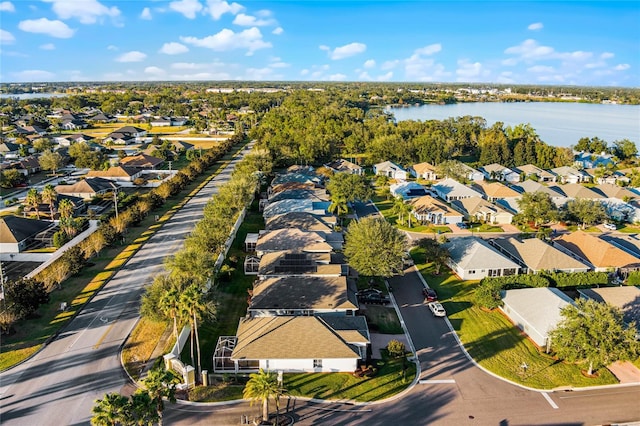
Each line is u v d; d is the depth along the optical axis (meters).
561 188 109.88
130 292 58.66
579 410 39.22
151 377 33.28
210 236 65.44
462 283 64.38
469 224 92.69
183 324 43.69
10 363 43.75
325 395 40.47
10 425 35.88
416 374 43.88
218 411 38.12
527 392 41.50
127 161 138.62
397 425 37.00
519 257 68.88
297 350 43.12
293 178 115.81
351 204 106.44
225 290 59.88
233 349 44.44
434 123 197.25
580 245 72.56
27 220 78.69
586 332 43.09
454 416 38.22
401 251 61.22
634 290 55.75
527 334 51.38
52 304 55.28
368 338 45.72
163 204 100.44
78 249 64.88
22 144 168.75
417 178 135.88
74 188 104.81
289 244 69.50
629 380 43.69
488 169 139.25
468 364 45.66
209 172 135.62
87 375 42.25
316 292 53.22
